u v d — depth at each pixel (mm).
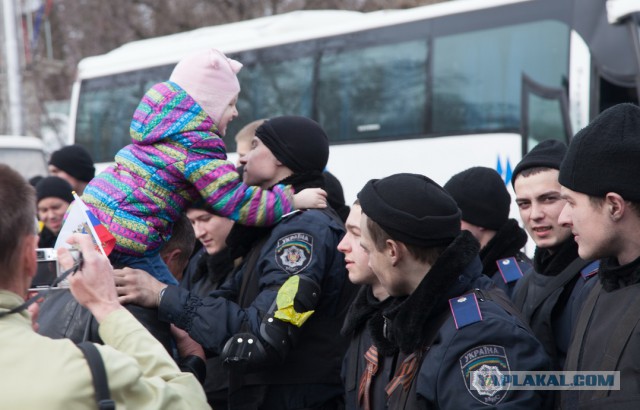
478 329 2898
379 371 3377
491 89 10922
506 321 2934
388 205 3062
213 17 25875
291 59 12898
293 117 4348
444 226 3029
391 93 11836
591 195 2855
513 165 10656
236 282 4281
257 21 13766
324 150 4355
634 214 2820
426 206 3049
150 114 3703
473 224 4477
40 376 2346
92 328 3330
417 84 11594
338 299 4168
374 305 3582
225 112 3812
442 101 11328
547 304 3646
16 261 2463
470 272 3090
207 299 3760
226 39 13773
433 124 11391
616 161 2816
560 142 3961
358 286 4215
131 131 3740
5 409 2299
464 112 11125
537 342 2938
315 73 12602
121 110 15320
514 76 10742
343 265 4141
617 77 9875
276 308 3801
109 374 2402
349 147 12164
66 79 26969
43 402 2311
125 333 2701
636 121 2857
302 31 12898
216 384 4500
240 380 4113
